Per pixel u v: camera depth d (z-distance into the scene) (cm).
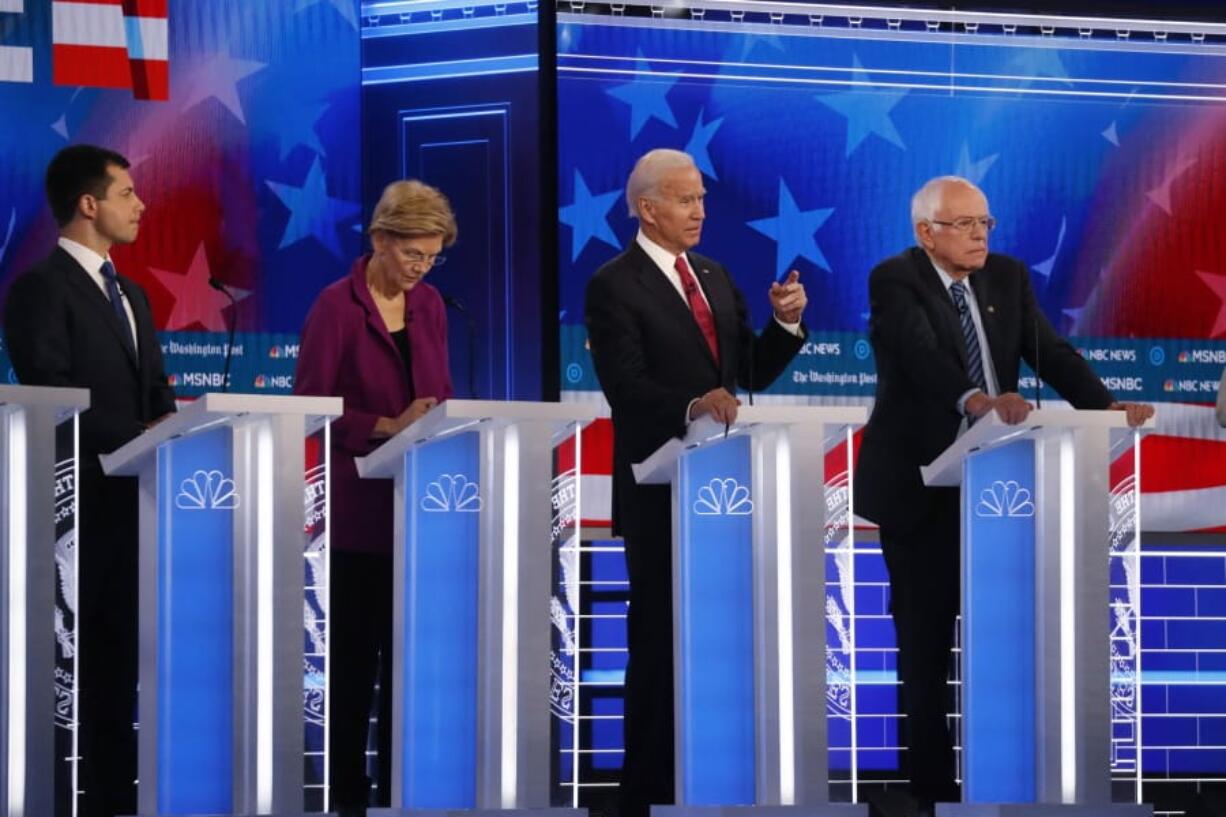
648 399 1308
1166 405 2011
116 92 1911
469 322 1409
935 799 1430
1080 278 2011
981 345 1457
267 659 1170
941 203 1447
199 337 1930
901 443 1452
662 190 1401
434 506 1223
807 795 1209
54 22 1852
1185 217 2023
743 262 1986
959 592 1439
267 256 1952
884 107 2000
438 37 1980
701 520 1234
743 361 1445
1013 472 1255
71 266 1394
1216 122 2014
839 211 1994
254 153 1952
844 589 1234
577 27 1967
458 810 1194
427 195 1419
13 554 1142
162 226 1925
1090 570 1234
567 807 1206
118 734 1364
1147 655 1920
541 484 1213
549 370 1966
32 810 1134
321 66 1973
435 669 1217
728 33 1984
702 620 1231
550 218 1970
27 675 1138
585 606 1911
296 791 1164
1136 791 1241
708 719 1227
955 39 2006
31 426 1144
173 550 1173
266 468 1180
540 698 1211
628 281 1396
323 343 1414
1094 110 2014
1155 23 2019
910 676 1442
